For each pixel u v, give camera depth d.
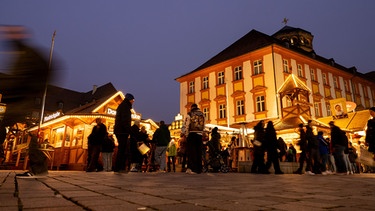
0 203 1.94
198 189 3.25
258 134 9.91
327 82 34.25
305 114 16.95
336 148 10.23
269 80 27.91
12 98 2.30
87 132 15.84
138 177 5.56
